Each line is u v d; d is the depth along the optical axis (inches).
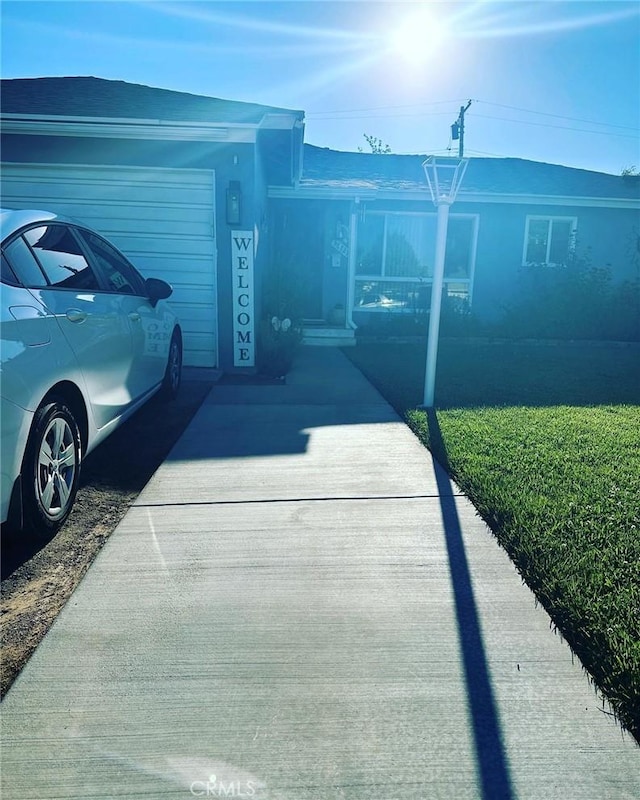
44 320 114.7
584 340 454.3
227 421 207.3
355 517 128.0
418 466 161.0
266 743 68.3
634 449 172.1
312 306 496.4
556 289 464.8
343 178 490.6
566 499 132.6
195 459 165.9
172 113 279.7
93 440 139.3
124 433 192.5
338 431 195.0
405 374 301.3
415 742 68.4
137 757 66.3
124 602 95.3
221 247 287.3
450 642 86.0
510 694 75.9
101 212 281.4
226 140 276.1
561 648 84.9
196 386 265.6
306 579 102.7
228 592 98.4
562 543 111.8
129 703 73.9
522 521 121.0
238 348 299.1
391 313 483.5
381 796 61.7
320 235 485.7
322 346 425.4
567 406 230.2
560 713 72.7
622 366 345.7
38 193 277.7
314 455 169.9
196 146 276.5
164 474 153.7
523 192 469.1
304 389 263.7
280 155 350.3
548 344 446.6
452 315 459.2
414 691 76.3
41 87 331.3
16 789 62.4
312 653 83.4
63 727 70.2
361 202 467.8
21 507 104.8
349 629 88.9
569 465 156.9
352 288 445.7
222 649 84.1
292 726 70.6
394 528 122.7
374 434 191.8
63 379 120.0
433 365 222.1
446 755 66.7
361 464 162.6
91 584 100.4
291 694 75.7
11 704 73.6
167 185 280.1
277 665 80.9
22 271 118.1
